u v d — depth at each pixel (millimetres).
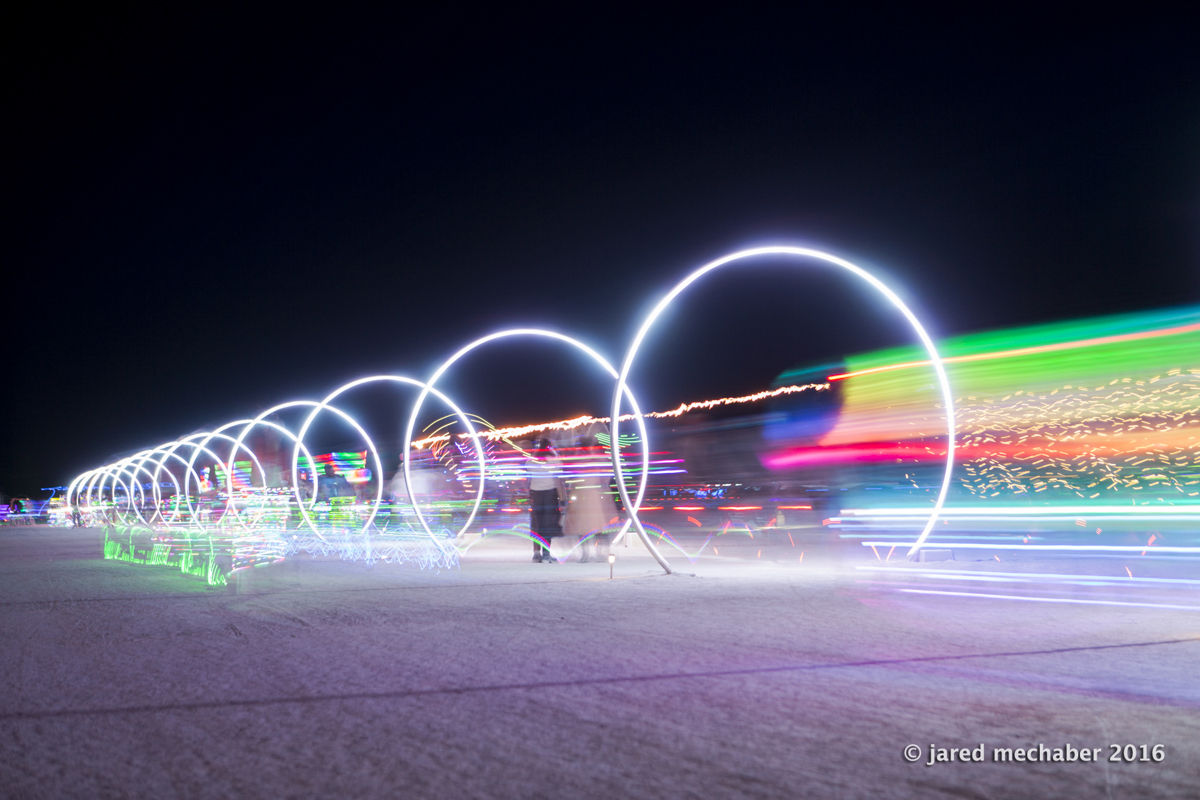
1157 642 6645
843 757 4008
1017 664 5902
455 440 23281
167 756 4191
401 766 3969
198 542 24188
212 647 7215
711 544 18281
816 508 27047
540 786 3674
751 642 6828
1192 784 3631
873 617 8008
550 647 6781
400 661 6391
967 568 12141
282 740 4422
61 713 5066
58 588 12422
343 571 14383
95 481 48281
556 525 15492
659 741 4285
